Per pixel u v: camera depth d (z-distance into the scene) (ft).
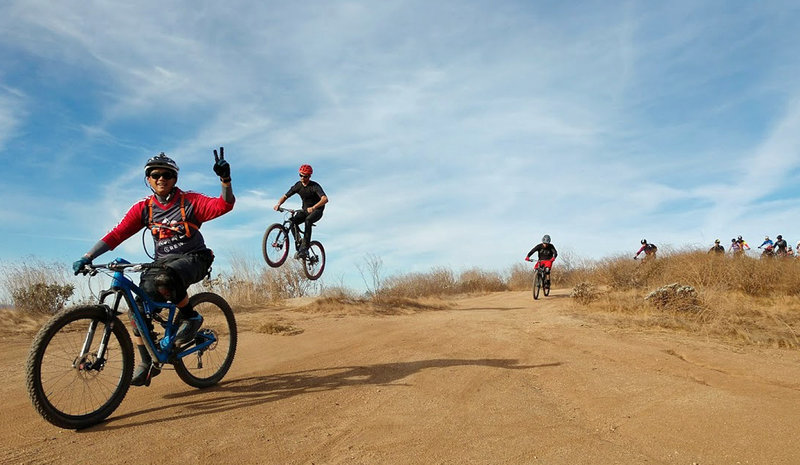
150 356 13.23
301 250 27.45
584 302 34.19
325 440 10.45
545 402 13.12
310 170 28.04
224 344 15.99
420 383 14.56
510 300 47.57
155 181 13.07
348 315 31.42
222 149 13.14
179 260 13.21
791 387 14.11
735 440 10.37
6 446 10.10
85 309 11.68
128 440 10.39
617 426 11.47
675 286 30.71
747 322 26.02
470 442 10.36
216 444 10.19
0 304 30.71
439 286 63.82
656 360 16.89
